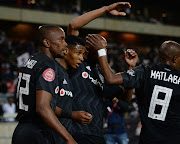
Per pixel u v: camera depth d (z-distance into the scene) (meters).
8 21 57.25
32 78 7.28
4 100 39.00
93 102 9.47
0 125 26.72
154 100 8.61
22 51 53.91
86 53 10.02
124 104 17.11
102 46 8.91
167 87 8.59
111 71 8.72
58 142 7.99
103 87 10.06
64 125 8.43
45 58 7.47
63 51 7.83
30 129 7.23
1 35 54.03
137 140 24.42
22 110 7.52
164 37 75.88
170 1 82.12
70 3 69.62
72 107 9.23
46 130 7.61
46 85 7.05
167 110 8.54
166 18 82.69
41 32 7.72
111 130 19.55
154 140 8.50
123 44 73.56
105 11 9.60
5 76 43.69
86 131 9.07
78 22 9.75
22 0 59.97
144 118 8.75
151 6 82.69
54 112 7.36
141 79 8.73
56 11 60.38
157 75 8.73
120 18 67.00
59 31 7.75
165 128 8.49
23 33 63.59
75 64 9.05
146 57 65.12
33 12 58.03
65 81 8.62
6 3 56.03
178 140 8.38
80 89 9.43
